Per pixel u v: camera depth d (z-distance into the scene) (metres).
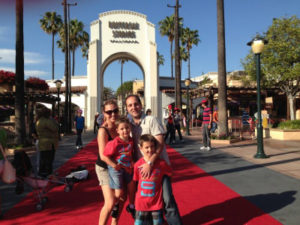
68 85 23.41
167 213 2.94
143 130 3.15
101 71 32.12
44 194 4.24
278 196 4.54
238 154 9.12
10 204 4.40
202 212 3.89
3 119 17.62
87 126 31.56
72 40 45.25
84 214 3.88
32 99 18.25
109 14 32.41
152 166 2.92
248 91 22.00
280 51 17.88
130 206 3.40
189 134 17.77
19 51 11.92
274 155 8.77
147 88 32.94
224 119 13.02
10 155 9.93
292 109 19.42
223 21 13.11
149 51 32.59
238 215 3.74
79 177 5.69
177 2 22.17
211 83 34.75
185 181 5.71
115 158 3.12
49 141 6.05
